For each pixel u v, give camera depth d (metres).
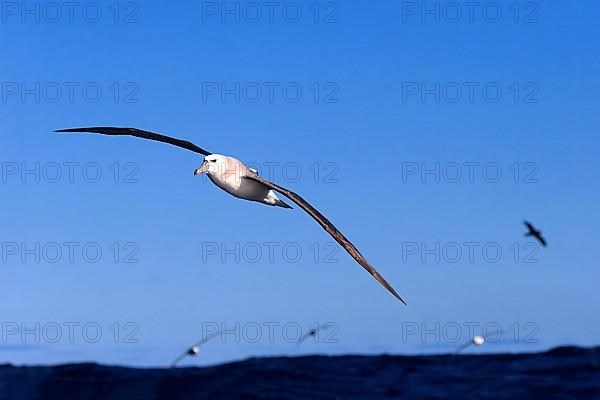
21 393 15.63
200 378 16.09
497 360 16.97
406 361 17.09
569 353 17.31
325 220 13.87
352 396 14.93
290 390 15.32
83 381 16.11
